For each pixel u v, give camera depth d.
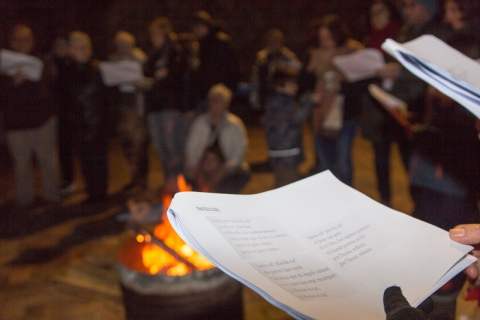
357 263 0.72
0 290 2.83
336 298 0.65
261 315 2.44
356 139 6.89
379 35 3.51
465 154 1.74
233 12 9.44
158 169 5.65
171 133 4.61
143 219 2.20
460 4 2.00
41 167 4.48
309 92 3.81
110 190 4.82
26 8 6.64
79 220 3.99
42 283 2.89
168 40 4.55
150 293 1.61
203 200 0.76
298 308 0.60
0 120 6.83
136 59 4.66
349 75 3.18
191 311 1.63
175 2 8.95
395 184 4.57
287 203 0.84
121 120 4.66
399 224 0.80
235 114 8.50
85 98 4.27
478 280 0.83
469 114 1.71
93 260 3.14
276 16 9.65
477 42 1.91
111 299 2.67
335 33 3.67
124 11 8.51
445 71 0.75
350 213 0.83
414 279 0.70
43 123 4.37
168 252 1.78
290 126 3.52
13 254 3.34
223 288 1.67
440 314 0.75
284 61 5.07
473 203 1.78
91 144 4.37
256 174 5.16
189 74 4.53
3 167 5.87
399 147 2.92
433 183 1.81
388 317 0.59
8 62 4.10
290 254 0.72
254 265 0.67
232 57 4.68
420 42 0.90
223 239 0.69
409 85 2.28
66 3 7.38
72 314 2.55
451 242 0.76
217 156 3.62
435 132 1.81
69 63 4.38
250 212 0.79
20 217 4.12
